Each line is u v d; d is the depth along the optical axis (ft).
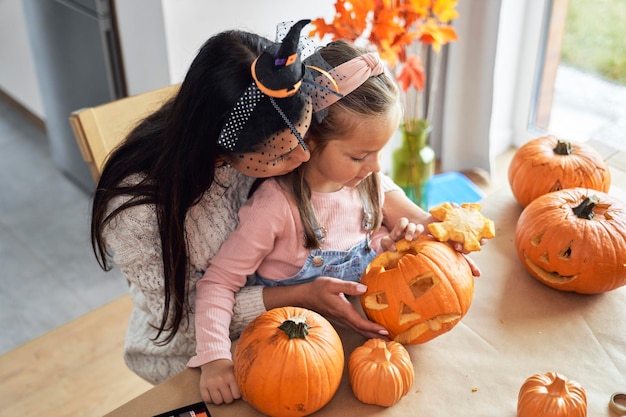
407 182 6.42
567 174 4.14
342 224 3.86
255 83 2.86
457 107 8.04
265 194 3.63
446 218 3.55
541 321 3.57
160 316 3.82
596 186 4.18
